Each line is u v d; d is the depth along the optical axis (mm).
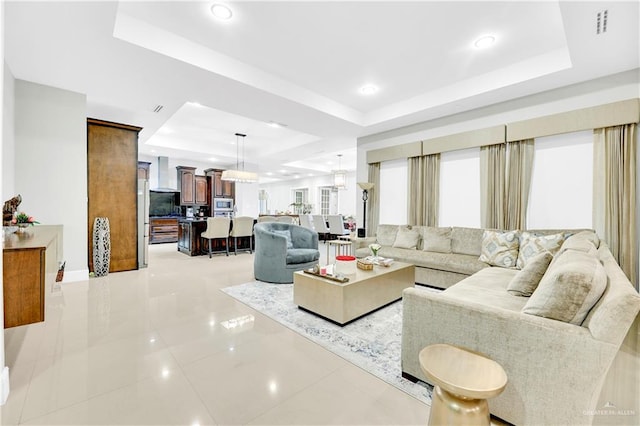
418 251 4164
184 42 2824
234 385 1712
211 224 5883
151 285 3770
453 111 4145
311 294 2777
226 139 7074
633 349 1872
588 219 3205
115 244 4430
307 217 9266
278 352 2100
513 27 2582
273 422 1430
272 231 4516
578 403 1226
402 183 5047
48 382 1703
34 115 3363
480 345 1477
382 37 2756
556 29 2604
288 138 6918
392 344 2240
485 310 1471
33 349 2082
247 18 2502
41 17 2189
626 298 1136
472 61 3193
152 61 2824
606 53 2613
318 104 4125
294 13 2424
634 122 2852
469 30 2633
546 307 1375
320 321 2660
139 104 4020
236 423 1419
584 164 3229
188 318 2693
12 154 3150
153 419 1433
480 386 1096
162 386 1688
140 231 4820
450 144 4238
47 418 1425
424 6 2318
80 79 3258
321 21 2525
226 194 9148
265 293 3475
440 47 2918
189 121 5633
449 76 3562
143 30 2582
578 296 1286
